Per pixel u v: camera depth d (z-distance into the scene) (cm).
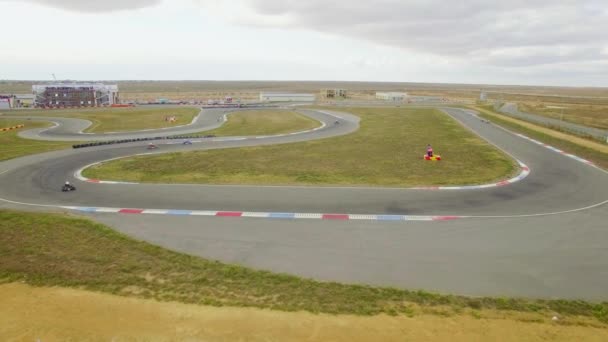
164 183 2177
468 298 1021
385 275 1147
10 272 1142
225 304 984
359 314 945
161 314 938
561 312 963
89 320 915
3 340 843
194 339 849
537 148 3200
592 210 1688
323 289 1063
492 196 1900
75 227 1499
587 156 2833
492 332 881
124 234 1449
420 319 928
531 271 1166
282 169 2516
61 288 1056
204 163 2705
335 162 2727
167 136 4084
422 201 1831
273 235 1442
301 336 860
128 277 1118
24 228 1490
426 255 1273
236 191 2012
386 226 1522
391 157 2894
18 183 2186
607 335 876
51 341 841
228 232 1470
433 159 2778
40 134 4350
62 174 2400
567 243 1356
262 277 1126
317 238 1413
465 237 1412
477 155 2922
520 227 1502
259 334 866
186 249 1325
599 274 1147
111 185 2138
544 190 1989
